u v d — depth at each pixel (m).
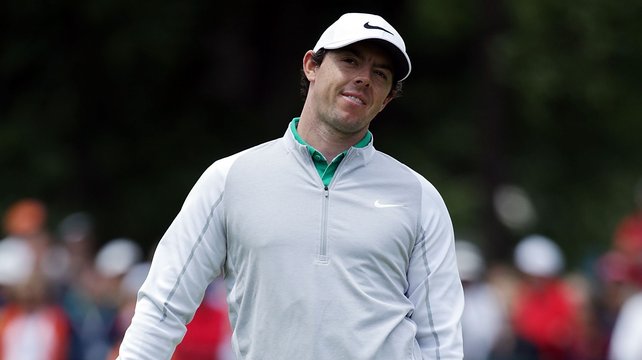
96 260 47.97
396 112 58.28
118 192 57.44
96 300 39.03
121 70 56.94
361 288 15.82
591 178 57.44
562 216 57.16
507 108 55.16
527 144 57.31
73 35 56.72
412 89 58.22
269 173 16.14
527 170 56.97
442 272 16.41
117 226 57.00
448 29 52.59
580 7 49.94
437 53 57.69
